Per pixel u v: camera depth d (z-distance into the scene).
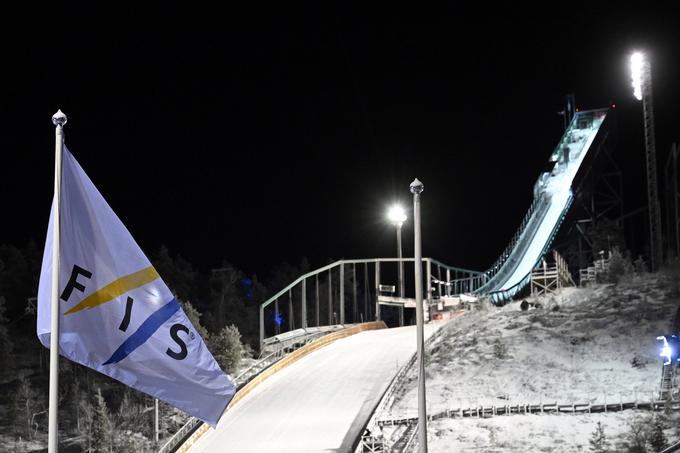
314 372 69.75
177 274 128.50
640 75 78.19
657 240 81.88
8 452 63.50
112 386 77.94
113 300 17.91
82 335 17.62
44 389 80.88
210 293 138.62
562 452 46.88
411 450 48.41
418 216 25.75
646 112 80.12
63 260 17.72
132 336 17.89
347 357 75.12
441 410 55.34
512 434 50.31
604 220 111.50
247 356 84.19
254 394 63.28
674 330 61.66
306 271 160.50
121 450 56.72
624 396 54.97
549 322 72.31
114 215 18.22
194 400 18.12
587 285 84.44
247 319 123.56
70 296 17.66
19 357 94.25
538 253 113.62
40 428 69.19
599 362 62.16
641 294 75.19
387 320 179.12
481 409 54.00
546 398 56.75
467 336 73.25
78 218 17.95
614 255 84.69
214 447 50.56
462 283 116.31
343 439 50.59
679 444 21.19
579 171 122.38
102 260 17.95
